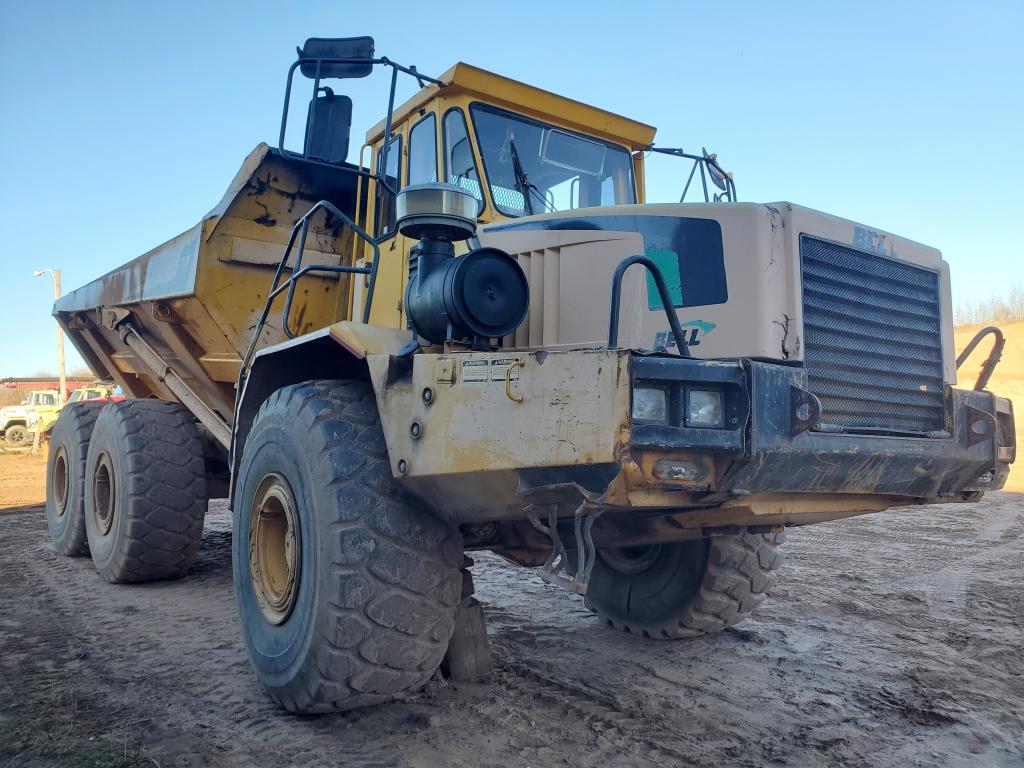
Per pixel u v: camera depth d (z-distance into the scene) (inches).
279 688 131.2
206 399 264.7
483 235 154.9
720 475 110.5
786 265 128.2
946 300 152.2
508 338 146.2
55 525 297.9
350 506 124.5
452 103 182.5
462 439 115.6
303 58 155.6
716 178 213.2
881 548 299.7
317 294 229.9
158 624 194.1
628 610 183.6
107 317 293.0
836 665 162.9
